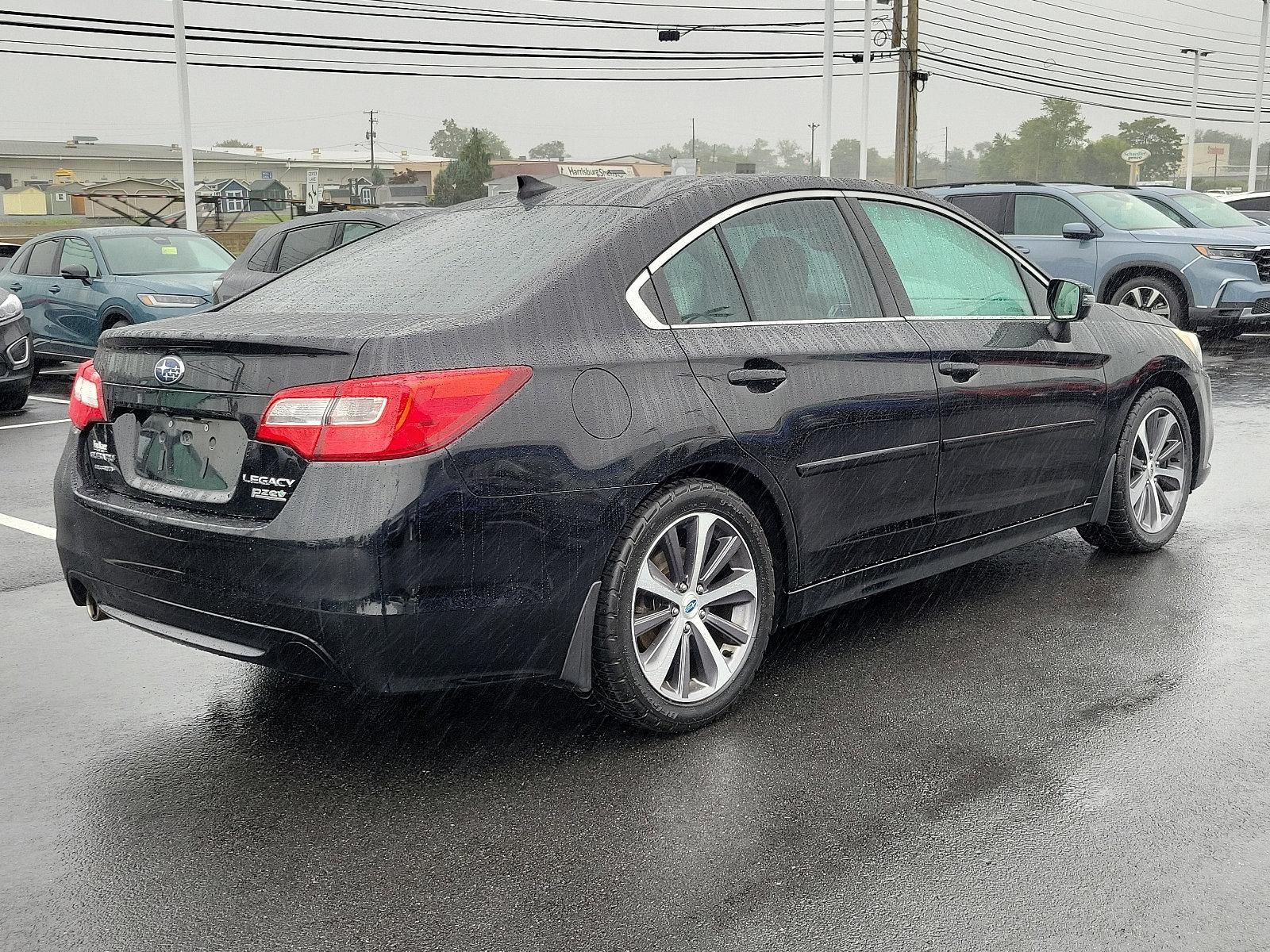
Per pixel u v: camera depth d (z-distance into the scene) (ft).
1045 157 529.86
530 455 10.45
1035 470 15.51
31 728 12.33
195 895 9.12
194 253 45.19
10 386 35.09
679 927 8.54
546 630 10.77
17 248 54.19
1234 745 11.34
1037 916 8.56
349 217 35.29
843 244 13.60
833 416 12.66
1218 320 41.57
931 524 14.12
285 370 10.30
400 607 9.97
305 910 8.89
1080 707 12.32
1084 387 16.06
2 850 9.84
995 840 9.64
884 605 15.84
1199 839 9.61
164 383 11.04
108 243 43.55
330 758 11.50
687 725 11.79
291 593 10.04
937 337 13.98
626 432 11.00
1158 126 537.65
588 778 10.94
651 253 11.87
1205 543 18.54
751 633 12.26
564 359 10.84
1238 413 31.07
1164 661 13.58
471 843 9.80
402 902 8.96
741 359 12.00
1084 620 15.06
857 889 8.98
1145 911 8.62
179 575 10.73
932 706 12.42
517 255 11.96
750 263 12.62
